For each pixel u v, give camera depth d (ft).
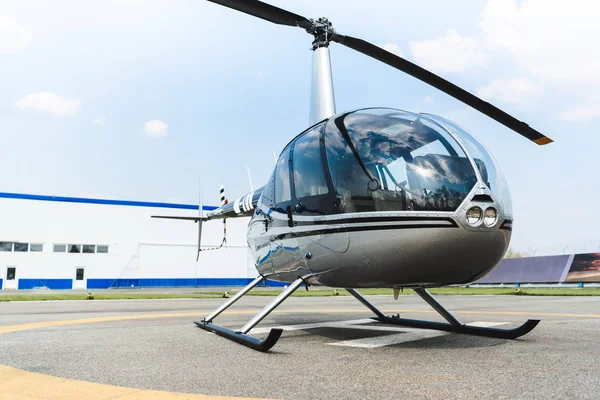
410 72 19.92
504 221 12.27
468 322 20.71
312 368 10.45
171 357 12.05
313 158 14.80
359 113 14.82
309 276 15.43
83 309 33.37
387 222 12.17
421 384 8.80
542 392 8.13
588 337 15.40
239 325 20.43
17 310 32.24
